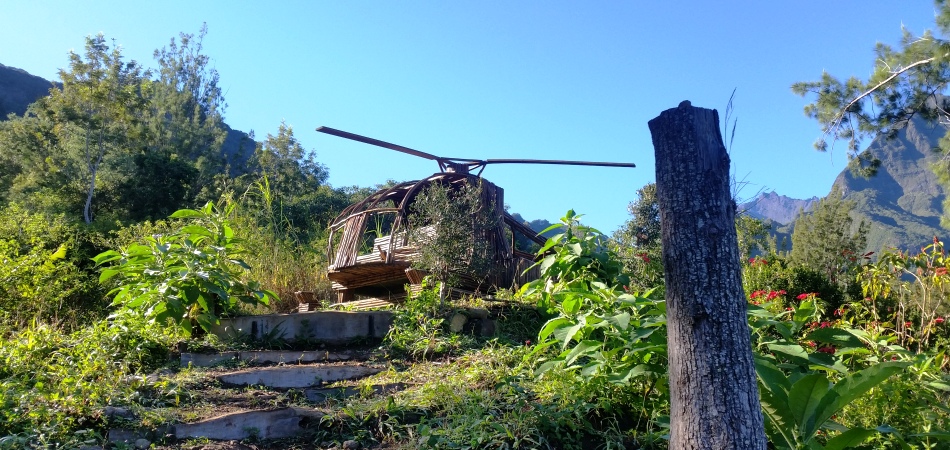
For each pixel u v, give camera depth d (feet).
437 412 13.62
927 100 40.11
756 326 13.39
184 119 123.85
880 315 20.53
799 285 24.93
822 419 10.72
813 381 10.38
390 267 23.29
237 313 20.62
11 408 12.87
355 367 16.92
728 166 9.92
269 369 16.48
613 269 20.10
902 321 19.21
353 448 12.68
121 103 77.66
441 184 23.49
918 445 12.52
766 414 11.30
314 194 72.43
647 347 12.69
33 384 14.82
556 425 12.53
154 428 12.98
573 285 19.26
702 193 9.65
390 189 25.86
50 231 33.78
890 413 12.84
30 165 76.74
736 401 9.09
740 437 8.98
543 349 16.51
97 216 70.59
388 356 18.07
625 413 13.74
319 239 35.81
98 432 12.67
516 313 20.63
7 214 34.24
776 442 11.35
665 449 12.55
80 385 13.73
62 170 74.49
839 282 26.22
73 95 76.07
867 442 12.62
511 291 22.81
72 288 23.84
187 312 19.07
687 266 9.50
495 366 16.03
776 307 20.17
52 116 75.72
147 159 75.87
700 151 9.77
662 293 21.52
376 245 24.23
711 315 9.30
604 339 14.69
